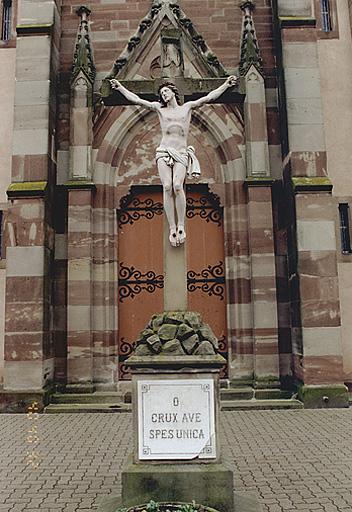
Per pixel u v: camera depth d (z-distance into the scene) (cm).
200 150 1293
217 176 1282
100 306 1219
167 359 552
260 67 1300
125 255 1273
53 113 1274
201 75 1307
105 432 916
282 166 1281
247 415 1046
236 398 1157
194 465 538
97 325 1212
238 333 1211
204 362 550
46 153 1211
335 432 888
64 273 1243
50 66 1255
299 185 1166
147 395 551
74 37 1366
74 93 1292
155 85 675
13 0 1432
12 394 1111
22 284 1149
